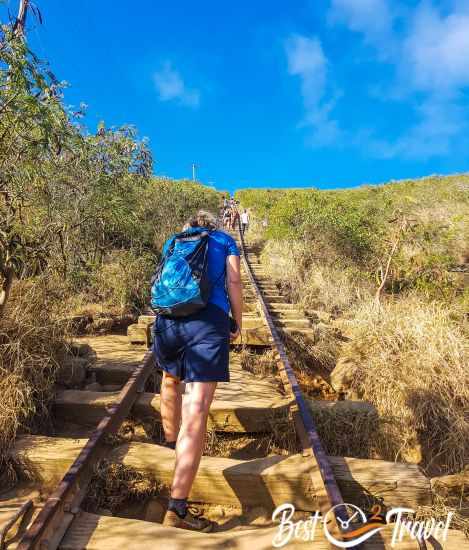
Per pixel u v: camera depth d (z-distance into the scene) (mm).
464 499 2975
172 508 2434
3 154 3953
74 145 6680
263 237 18734
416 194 19562
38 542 2057
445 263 8586
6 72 3488
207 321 2598
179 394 3041
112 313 7145
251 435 3717
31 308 4043
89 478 2711
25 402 3387
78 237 7727
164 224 13047
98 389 4371
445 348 4637
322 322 7492
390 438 3646
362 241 11266
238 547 2230
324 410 3674
